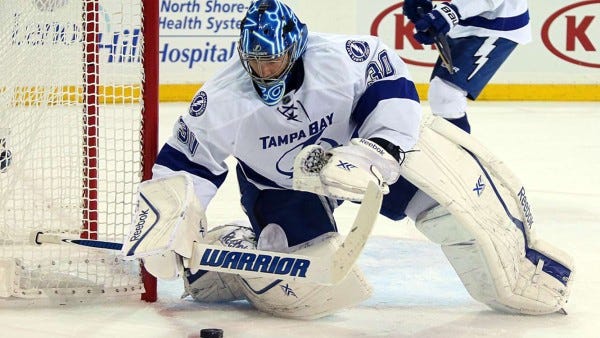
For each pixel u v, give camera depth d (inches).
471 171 439.2
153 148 479.2
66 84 510.6
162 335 431.2
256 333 434.3
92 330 438.3
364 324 450.6
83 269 516.4
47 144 580.4
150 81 472.4
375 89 410.9
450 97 653.3
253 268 389.1
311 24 1263.5
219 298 485.4
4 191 521.7
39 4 501.4
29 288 481.7
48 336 429.4
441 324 452.8
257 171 443.5
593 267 567.5
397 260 569.3
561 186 822.5
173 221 386.6
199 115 420.8
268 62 388.8
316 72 407.8
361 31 1274.6
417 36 620.7
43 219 521.3
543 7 1279.5
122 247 404.5
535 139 1043.3
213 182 431.8
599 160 941.2
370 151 386.3
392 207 462.9
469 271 453.4
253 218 461.7
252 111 412.5
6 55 510.3
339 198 372.8
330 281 374.0
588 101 1306.6
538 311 465.7
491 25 647.1
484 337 434.6
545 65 1296.8
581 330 449.4
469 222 428.8
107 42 506.3
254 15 391.2
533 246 470.6
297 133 418.9
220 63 1245.7
